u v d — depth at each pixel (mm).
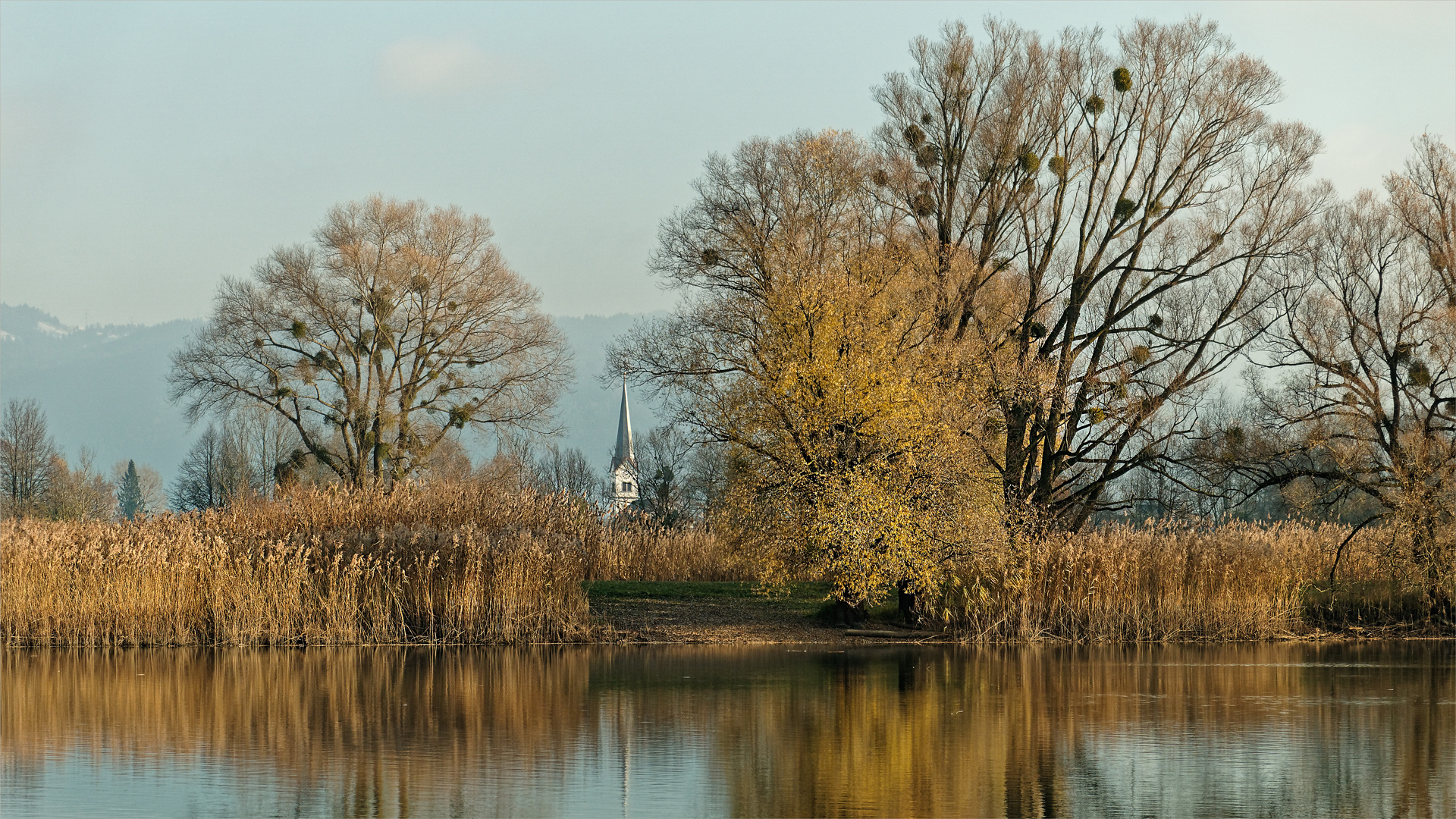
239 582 51031
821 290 52719
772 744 29500
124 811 22719
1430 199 63344
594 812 22828
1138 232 66188
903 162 63188
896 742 29906
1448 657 49531
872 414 51062
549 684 39438
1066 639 54969
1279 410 65125
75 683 39125
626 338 59750
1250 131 64812
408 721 32281
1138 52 65688
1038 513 59562
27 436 149750
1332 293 64125
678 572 71562
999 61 64812
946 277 57906
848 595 55500
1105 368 63812
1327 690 39281
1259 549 58312
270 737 30031
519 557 52812
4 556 50531
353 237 96375
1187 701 36688
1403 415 62531
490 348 100438
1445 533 59344
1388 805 23844
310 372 95250
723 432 53562
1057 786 25266
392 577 52281
